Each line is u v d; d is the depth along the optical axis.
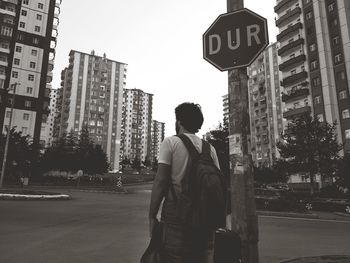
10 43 67.31
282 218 16.14
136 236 8.26
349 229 11.76
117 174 93.12
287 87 58.00
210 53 3.32
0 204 16.36
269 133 76.25
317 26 52.88
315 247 7.53
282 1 61.78
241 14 3.22
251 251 2.67
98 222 10.84
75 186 47.56
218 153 16.92
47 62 71.69
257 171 46.81
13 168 47.00
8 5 68.56
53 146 64.31
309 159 29.97
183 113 2.37
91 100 121.94
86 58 123.62
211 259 1.95
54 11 75.44
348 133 45.91
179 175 2.03
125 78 131.62
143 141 184.75
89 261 5.60
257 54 3.03
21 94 66.94
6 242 7.06
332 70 50.03
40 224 9.97
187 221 1.86
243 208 2.75
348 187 28.09
